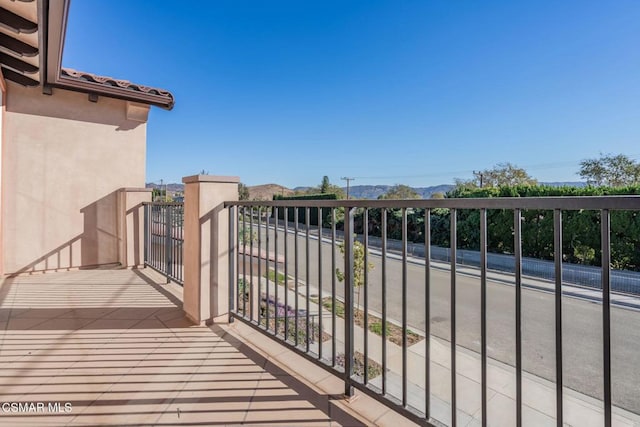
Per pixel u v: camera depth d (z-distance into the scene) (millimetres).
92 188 4848
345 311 1619
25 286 3736
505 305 6336
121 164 5062
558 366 978
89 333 2408
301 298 5617
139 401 1587
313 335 3689
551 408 2703
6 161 4223
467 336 4602
